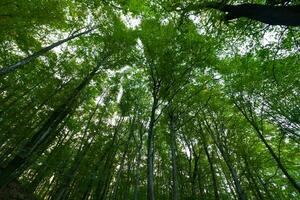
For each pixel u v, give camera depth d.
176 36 11.49
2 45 14.66
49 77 17.41
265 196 17.94
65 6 13.81
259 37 7.77
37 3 12.11
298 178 15.70
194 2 6.10
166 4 7.37
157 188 21.92
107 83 20.97
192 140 18.84
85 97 18.28
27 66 16.12
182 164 19.44
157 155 22.59
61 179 15.80
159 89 11.43
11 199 12.27
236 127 16.70
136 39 15.32
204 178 19.95
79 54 17.12
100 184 17.17
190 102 14.15
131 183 21.78
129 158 21.61
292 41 7.79
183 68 11.70
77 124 20.27
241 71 12.59
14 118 17.59
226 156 15.25
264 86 12.56
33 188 16.47
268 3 4.27
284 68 10.30
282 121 12.45
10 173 10.33
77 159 17.27
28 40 14.58
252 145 15.84
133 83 19.53
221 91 15.27
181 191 15.93
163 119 14.98
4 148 17.31
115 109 23.17
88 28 15.72
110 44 16.19
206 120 17.05
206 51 11.33
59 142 20.84
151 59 11.82
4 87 16.19
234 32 7.40
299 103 11.90
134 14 11.88
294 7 3.17
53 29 14.84
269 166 15.85
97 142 20.88
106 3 12.12
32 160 14.30
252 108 14.07
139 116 19.70
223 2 4.74
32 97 17.98
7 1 11.16
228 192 20.09
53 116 12.79
